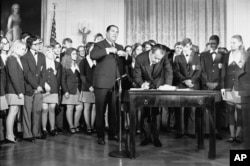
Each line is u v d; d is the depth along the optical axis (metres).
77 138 4.26
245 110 2.85
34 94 4.19
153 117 3.69
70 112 4.82
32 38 4.16
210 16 5.96
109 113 4.10
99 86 3.74
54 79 4.58
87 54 4.93
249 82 2.82
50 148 3.50
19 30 6.17
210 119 2.95
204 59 4.59
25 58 4.07
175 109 4.30
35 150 3.38
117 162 2.83
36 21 6.14
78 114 4.87
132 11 6.12
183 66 4.30
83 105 4.98
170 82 3.65
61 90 4.93
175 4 6.05
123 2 6.12
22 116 4.34
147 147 3.58
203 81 4.44
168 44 6.07
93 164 2.75
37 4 6.16
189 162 2.84
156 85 3.64
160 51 3.57
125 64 4.14
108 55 3.82
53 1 6.13
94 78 3.83
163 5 6.07
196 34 6.00
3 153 3.22
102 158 2.99
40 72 4.24
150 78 3.66
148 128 3.73
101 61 3.81
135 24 6.11
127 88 4.23
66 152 3.27
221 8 5.93
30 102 4.07
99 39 5.28
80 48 5.33
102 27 6.13
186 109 4.49
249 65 2.85
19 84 3.81
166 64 3.72
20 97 3.80
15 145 3.68
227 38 5.88
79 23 6.11
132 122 2.95
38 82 4.14
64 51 5.11
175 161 2.87
